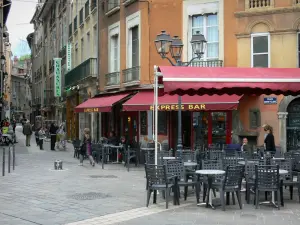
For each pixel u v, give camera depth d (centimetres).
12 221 791
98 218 819
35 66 6322
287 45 1669
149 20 1895
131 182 1277
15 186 1195
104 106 1928
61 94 3859
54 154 2319
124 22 2106
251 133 1683
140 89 1895
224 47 1767
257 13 1706
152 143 1780
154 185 922
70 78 3269
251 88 1127
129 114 2116
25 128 2964
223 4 1770
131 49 2069
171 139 1853
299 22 1650
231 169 889
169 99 1636
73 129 3369
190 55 1841
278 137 1644
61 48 3944
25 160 1961
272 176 893
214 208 904
